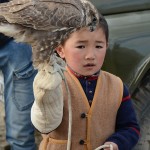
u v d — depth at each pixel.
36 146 7.51
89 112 5.09
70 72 5.11
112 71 7.15
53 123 4.81
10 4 4.98
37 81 4.66
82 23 4.88
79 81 5.10
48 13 4.90
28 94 7.04
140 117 7.18
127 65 7.14
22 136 7.16
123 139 5.10
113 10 7.63
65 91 5.05
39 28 4.89
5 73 7.07
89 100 5.11
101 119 5.13
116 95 5.18
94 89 5.14
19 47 6.89
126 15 7.57
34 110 4.79
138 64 7.12
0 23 4.92
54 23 4.89
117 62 7.16
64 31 4.92
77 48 4.98
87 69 5.04
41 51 4.86
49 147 5.11
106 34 5.02
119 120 5.23
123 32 7.27
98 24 4.95
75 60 5.00
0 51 6.90
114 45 7.18
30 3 4.93
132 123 5.22
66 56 5.05
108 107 5.15
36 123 4.82
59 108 4.79
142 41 7.20
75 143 5.09
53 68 4.70
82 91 5.09
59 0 4.95
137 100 7.16
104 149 5.02
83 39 4.94
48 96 4.67
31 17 4.90
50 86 4.62
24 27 4.92
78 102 5.08
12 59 6.92
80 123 5.09
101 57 5.03
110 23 7.41
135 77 7.08
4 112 7.59
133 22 7.41
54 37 4.91
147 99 7.18
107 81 5.21
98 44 4.98
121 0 7.63
